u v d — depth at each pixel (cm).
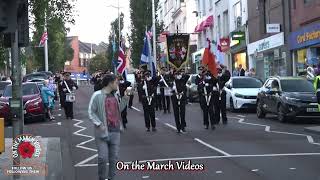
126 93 1333
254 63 3675
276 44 3225
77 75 8031
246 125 1883
